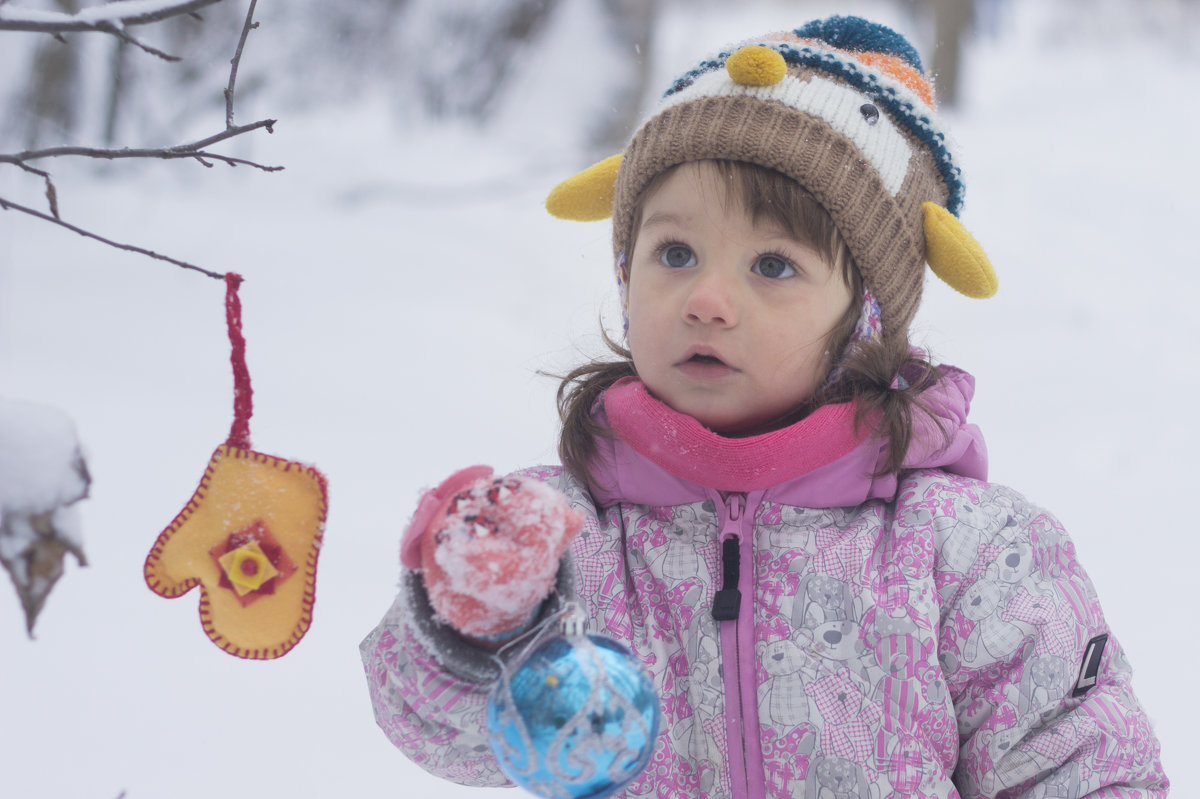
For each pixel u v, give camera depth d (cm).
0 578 298
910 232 171
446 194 1108
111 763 226
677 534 168
